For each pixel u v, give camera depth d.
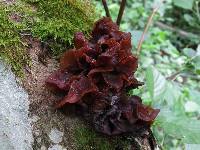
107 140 0.19
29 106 0.18
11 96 0.18
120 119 0.19
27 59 0.19
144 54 0.49
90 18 0.22
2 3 0.20
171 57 0.51
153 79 0.22
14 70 0.19
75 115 0.19
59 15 0.21
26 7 0.20
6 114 0.18
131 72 0.19
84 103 0.18
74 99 0.18
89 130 0.19
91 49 0.19
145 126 0.19
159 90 0.22
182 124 0.20
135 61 0.19
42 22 0.20
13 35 0.19
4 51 0.19
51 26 0.20
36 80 0.19
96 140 0.19
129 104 0.19
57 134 0.19
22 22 0.20
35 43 0.20
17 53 0.19
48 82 0.18
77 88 0.18
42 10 0.21
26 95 0.19
